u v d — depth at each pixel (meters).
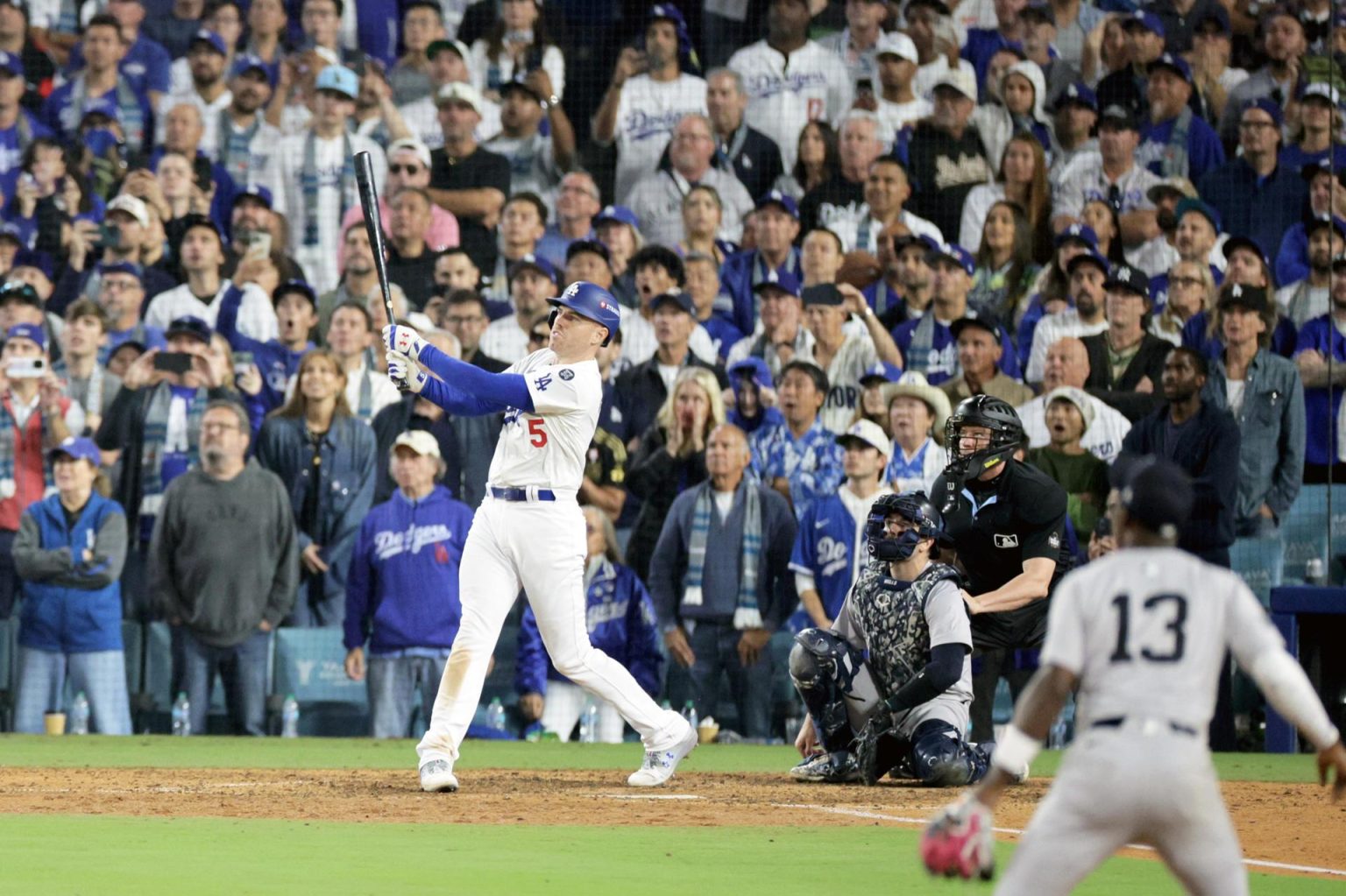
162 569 45.16
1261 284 48.47
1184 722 10.73
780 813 22.80
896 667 26.47
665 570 45.16
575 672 25.56
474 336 49.03
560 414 24.41
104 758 33.97
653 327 47.88
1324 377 47.28
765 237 49.59
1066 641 11.12
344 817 21.34
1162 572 11.16
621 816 22.08
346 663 44.41
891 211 50.22
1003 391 48.25
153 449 47.53
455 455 46.84
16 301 48.16
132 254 49.59
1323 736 11.05
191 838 18.72
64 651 44.44
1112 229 50.38
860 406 47.22
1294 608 42.38
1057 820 10.76
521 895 14.62
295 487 46.56
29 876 15.32
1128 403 47.12
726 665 44.78
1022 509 27.38
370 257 49.97
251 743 40.22
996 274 49.94
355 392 47.41
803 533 44.59
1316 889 16.31
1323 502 46.88
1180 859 10.73
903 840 19.81
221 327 49.12
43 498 46.78
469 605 25.11
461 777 28.58
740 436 45.31
